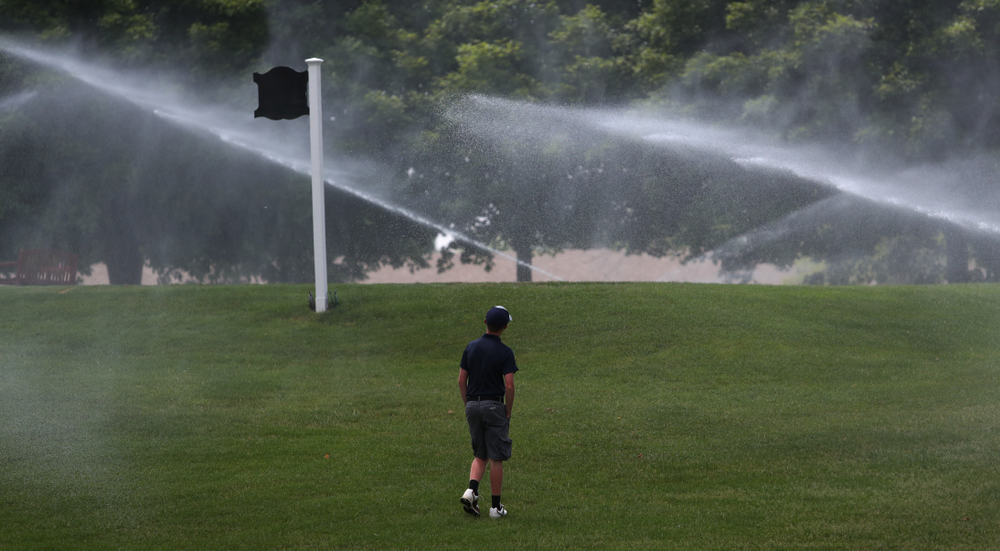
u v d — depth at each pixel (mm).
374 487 30234
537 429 37219
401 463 32875
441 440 35750
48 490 29672
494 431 27234
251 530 26297
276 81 54219
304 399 42000
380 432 36938
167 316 56594
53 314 57562
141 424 37531
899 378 44781
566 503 28750
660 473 31891
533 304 56781
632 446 34969
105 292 62594
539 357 48844
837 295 59781
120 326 54875
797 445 34750
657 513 27781
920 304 58094
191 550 24812
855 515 27281
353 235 102000
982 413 38219
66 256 78625
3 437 35562
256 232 99750
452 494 29594
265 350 50469
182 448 34438
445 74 100375
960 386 42906
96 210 91625
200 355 49562
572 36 98938
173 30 95812
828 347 49844
